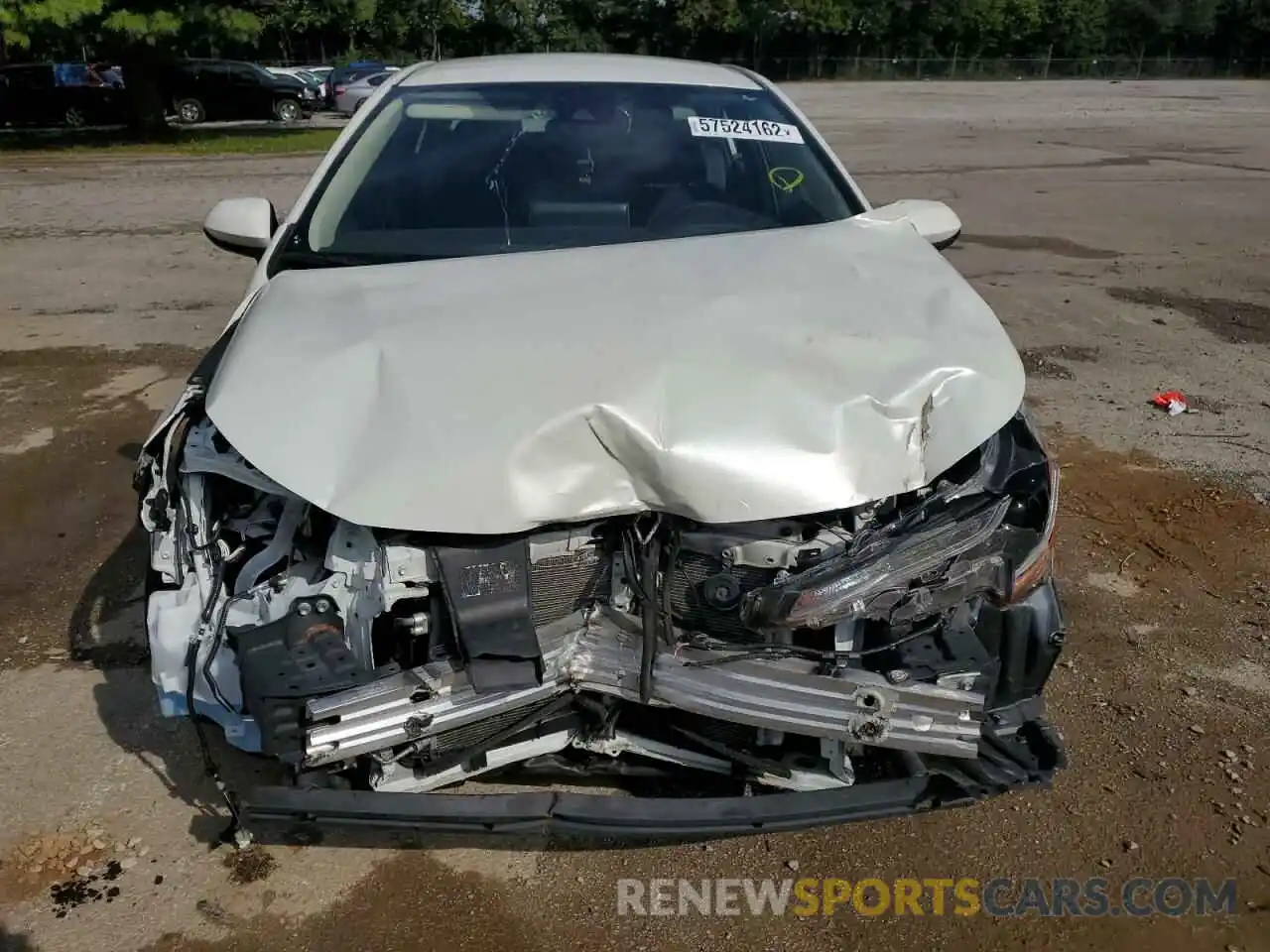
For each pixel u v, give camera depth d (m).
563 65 3.94
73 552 4.11
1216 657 3.39
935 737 2.18
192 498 2.31
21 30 17.28
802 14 54.16
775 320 2.44
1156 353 6.50
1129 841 2.66
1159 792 2.82
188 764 2.93
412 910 2.47
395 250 3.13
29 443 5.16
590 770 2.47
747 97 3.87
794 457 2.16
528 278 2.68
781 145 3.66
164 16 18.33
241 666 2.10
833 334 2.41
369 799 2.18
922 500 2.28
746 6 54.81
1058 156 16.78
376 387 2.24
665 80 3.88
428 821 2.17
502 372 2.25
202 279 8.52
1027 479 2.31
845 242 3.03
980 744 2.28
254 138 20.48
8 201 12.62
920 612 2.17
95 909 2.47
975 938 2.41
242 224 3.39
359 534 2.18
